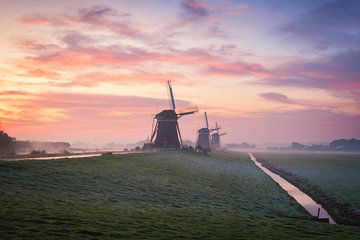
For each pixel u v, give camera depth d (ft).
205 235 74.79
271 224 94.68
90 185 123.03
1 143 345.31
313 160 520.83
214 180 187.21
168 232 74.43
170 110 376.48
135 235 69.26
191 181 168.76
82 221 75.66
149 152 283.59
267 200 146.20
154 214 93.15
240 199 139.23
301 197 167.22
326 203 146.41
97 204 98.53
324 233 87.92
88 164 158.71
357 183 223.30
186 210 105.29
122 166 173.68
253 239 74.84
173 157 269.64
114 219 81.41
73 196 104.63
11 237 59.57
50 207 85.81
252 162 422.82
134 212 93.04
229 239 73.41
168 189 139.23
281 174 276.21
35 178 115.96
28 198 92.63
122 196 115.96
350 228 99.09
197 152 387.96
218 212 107.55
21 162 131.44
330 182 224.53
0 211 75.61
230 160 388.57
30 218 72.74
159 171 183.11
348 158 636.48
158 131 373.40
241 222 93.76
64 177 125.59
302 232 87.35
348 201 153.07
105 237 65.62
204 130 625.82
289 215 117.91
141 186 136.67
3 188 98.53
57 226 69.36
